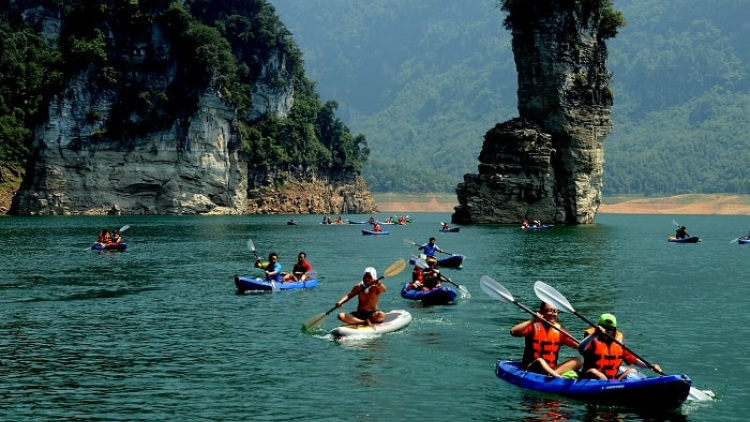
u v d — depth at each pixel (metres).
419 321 25.94
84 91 152.00
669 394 15.77
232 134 169.75
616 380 16.38
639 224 142.75
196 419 15.57
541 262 48.84
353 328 23.30
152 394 17.22
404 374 18.89
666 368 19.80
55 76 151.62
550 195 109.81
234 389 17.61
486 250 59.56
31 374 18.81
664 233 95.50
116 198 154.38
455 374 18.86
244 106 189.12
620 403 16.27
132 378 18.50
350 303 30.09
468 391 17.44
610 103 113.81
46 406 16.33
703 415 16.02
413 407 16.36
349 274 40.84
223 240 73.06
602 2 111.38
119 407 16.30
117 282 36.81
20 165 157.75
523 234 84.19
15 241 68.25
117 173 154.00
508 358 20.53
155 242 69.38
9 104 164.00
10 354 20.92
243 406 16.39
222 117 165.88
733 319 26.73
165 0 160.75
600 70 114.00
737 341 22.97
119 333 23.89
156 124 156.75
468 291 33.94
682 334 24.03
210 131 162.88
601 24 113.94
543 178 109.31
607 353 17.08
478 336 23.36
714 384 18.31
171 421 15.45
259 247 63.94
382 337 23.22
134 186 155.62
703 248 64.00
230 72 175.25
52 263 46.66
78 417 15.65
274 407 16.34
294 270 36.16
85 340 22.80
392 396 17.11
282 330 24.41
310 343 22.41
